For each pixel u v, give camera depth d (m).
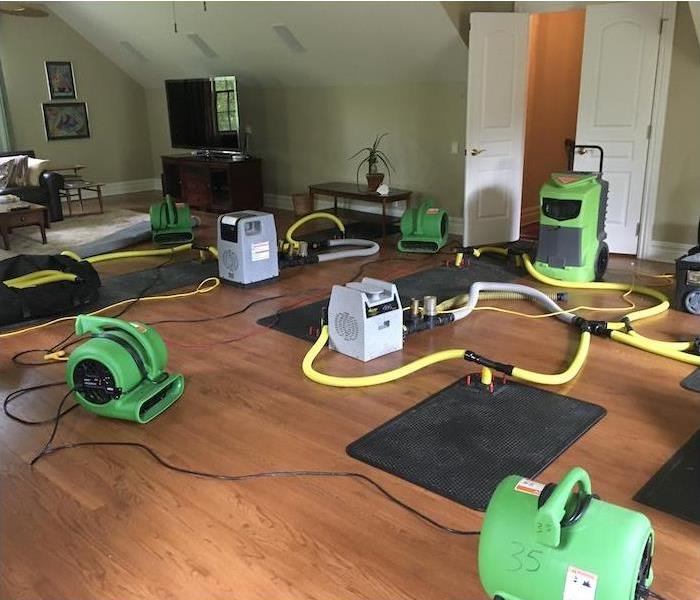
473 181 5.50
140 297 4.34
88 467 2.42
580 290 4.42
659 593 1.77
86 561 1.94
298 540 2.02
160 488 2.29
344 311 3.31
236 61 7.27
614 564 1.41
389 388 3.01
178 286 4.60
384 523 2.09
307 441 2.58
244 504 2.19
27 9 6.17
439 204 6.42
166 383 2.87
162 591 1.82
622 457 2.43
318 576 1.87
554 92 6.54
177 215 5.79
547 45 6.25
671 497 2.19
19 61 7.73
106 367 2.67
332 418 2.75
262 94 7.71
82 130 8.45
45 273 4.07
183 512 2.16
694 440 2.54
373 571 1.89
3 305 3.79
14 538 2.04
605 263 4.72
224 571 1.89
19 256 4.22
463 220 5.81
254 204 7.59
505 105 5.48
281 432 2.65
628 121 5.05
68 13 7.75
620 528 1.46
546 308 4.02
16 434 2.66
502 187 5.68
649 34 4.80
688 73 4.73
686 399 2.87
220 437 2.62
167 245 5.77
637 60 4.89
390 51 5.97
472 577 1.86
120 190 8.99
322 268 5.02
